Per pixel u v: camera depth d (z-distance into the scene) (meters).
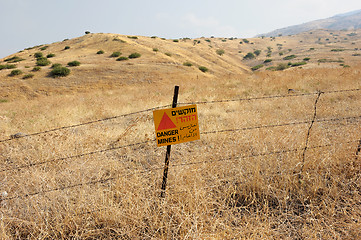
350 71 13.15
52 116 7.19
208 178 2.98
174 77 33.81
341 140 3.53
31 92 27.14
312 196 2.66
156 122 2.29
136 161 3.69
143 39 69.44
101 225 2.35
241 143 3.88
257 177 2.82
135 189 2.62
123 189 2.66
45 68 35.38
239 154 3.54
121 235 2.15
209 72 50.00
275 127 4.43
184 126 2.36
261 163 3.20
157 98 10.10
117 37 61.00
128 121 6.75
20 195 2.73
